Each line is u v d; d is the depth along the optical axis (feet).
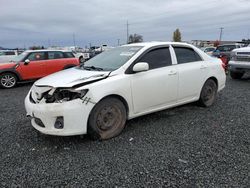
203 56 18.22
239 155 10.99
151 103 14.64
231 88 27.40
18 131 14.48
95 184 9.00
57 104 11.47
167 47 15.99
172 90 15.64
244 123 15.25
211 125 14.93
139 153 11.34
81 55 74.84
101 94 12.20
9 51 72.69
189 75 16.57
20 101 22.94
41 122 12.01
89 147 12.05
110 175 9.56
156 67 14.90
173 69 15.62
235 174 9.44
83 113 11.77
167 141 12.64
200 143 12.34
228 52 56.70
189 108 18.58
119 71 13.37
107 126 12.87
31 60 33.63
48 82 12.53
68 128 11.57
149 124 15.16
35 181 9.27
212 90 18.95
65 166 10.30
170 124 15.16
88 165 10.35
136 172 9.73
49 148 12.06
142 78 13.94
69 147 12.10
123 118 13.44
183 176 9.39
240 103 20.18
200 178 9.23
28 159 10.97
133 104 13.76
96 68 14.44
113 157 10.99
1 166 10.39
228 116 16.67
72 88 11.66
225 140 12.68
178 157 10.89
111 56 15.52
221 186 8.71
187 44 17.48
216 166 10.06
